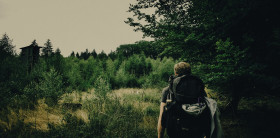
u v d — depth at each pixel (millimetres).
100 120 3449
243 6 1938
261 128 2998
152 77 11594
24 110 4184
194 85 1538
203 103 1471
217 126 1453
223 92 3654
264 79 2447
